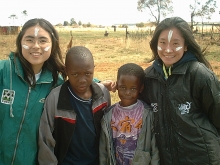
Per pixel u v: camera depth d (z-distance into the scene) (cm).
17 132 256
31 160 262
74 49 257
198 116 250
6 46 2053
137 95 275
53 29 276
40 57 261
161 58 260
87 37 3888
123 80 268
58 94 264
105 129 273
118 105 280
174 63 255
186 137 245
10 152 255
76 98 265
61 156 271
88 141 273
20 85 261
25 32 260
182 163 250
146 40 2347
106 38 3700
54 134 268
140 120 270
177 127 247
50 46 268
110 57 1794
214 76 247
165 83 256
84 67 249
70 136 263
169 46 252
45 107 263
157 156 269
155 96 263
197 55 265
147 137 269
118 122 274
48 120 263
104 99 280
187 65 250
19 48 264
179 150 249
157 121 260
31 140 261
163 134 255
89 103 269
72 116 262
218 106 246
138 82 270
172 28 253
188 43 258
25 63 261
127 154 271
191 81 247
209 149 244
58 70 287
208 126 250
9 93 256
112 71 1280
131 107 274
